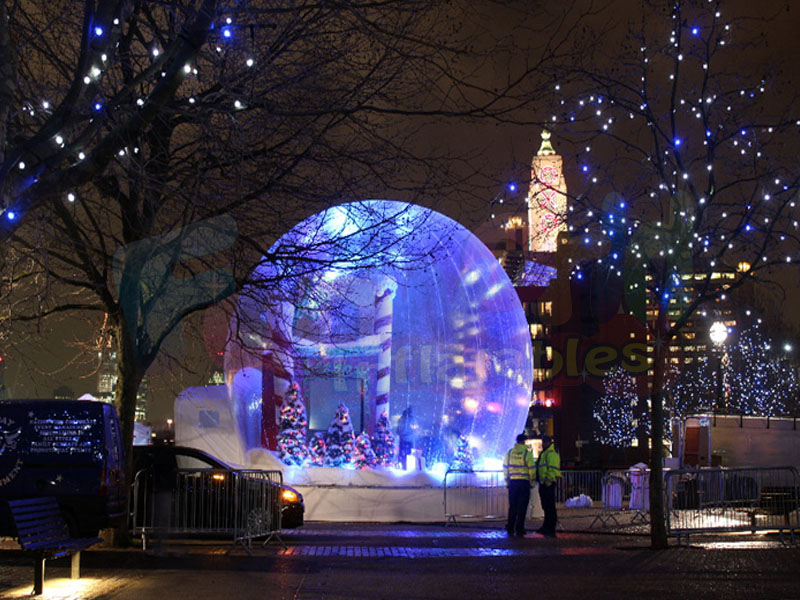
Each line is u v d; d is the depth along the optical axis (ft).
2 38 23.65
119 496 40.60
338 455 61.98
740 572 32.94
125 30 37.47
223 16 29.07
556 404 210.79
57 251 40.86
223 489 43.68
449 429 63.57
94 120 25.18
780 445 90.48
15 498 38.63
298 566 35.04
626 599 26.81
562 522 63.36
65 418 39.32
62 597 27.04
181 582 30.32
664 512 46.21
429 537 49.52
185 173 36.27
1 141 23.62
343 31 31.07
